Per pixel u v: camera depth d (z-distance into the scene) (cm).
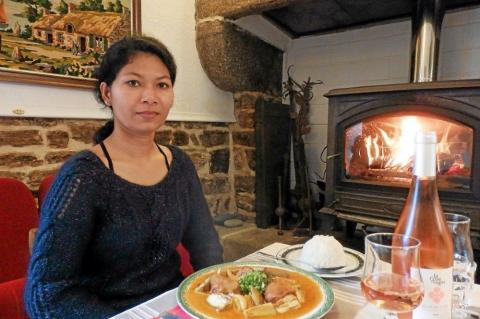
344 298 65
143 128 85
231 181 277
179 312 59
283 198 263
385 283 53
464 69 218
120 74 84
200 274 70
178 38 229
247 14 221
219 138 264
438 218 60
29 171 161
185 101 237
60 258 70
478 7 210
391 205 184
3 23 146
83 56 174
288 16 239
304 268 77
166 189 89
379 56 246
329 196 206
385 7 218
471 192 161
